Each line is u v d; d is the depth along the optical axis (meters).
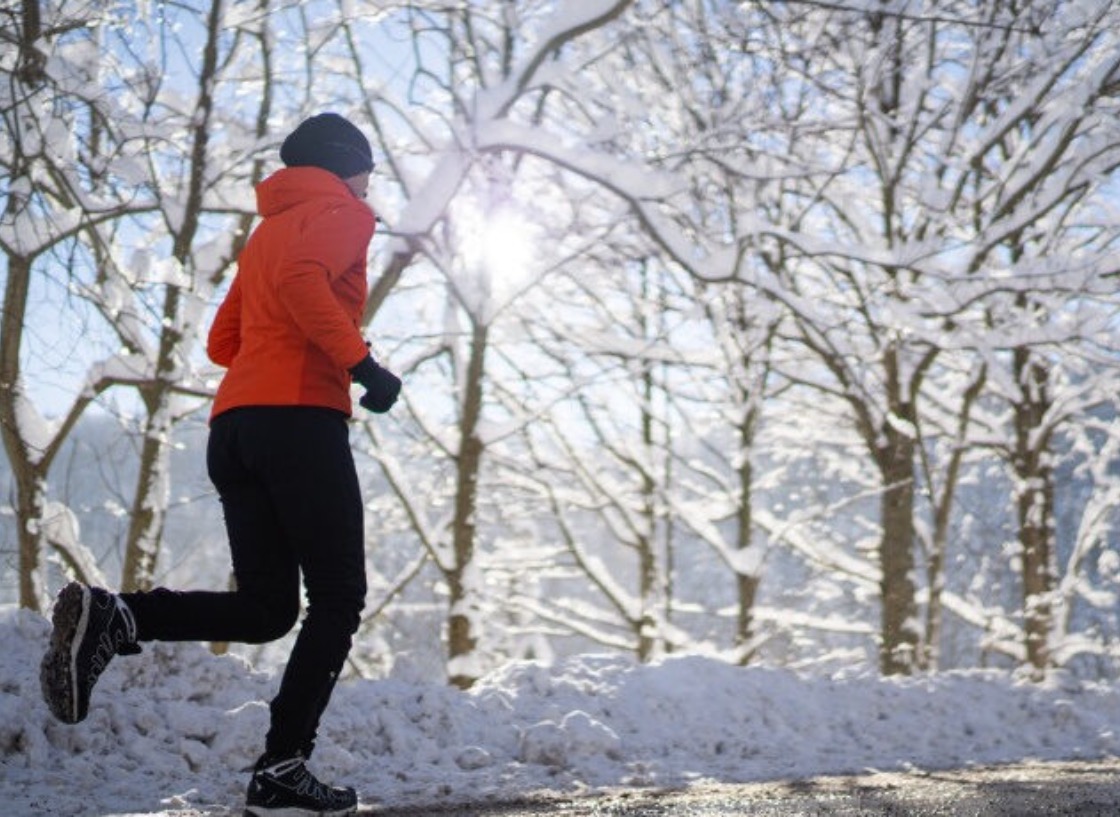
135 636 2.84
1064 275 11.41
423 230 10.55
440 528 13.86
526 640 19.02
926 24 12.30
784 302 11.16
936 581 14.70
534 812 3.54
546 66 11.09
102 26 9.63
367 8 10.77
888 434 13.57
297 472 2.89
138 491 10.13
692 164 12.80
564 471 16.83
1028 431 15.66
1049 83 12.06
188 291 9.68
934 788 4.13
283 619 3.03
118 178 9.07
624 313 15.88
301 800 2.93
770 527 16.38
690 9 12.08
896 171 12.73
